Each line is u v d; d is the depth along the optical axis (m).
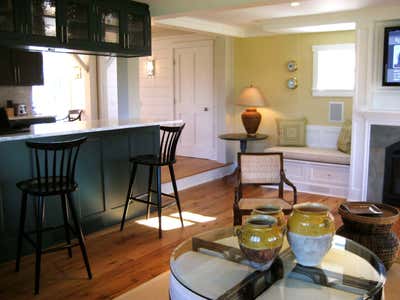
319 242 2.12
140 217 4.46
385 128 4.78
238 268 2.29
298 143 6.03
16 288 2.88
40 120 6.78
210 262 2.35
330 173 5.37
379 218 2.63
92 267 3.23
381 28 4.79
